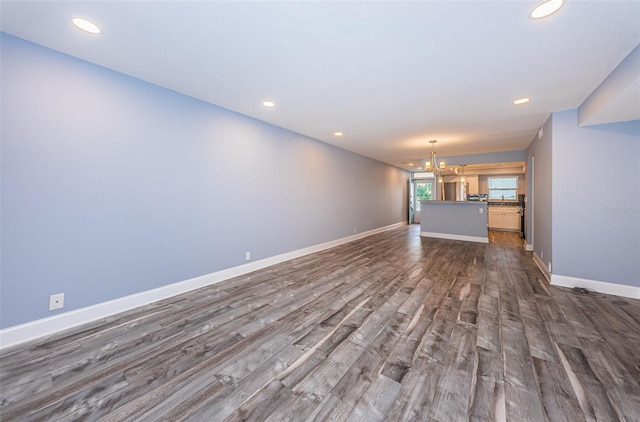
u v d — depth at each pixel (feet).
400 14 5.26
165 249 9.29
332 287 10.42
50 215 6.86
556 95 9.23
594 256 10.00
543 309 8.40
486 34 5.90
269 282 11.00
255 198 12.62
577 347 6.31
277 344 6.47
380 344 6.45
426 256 15.74
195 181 10.11
